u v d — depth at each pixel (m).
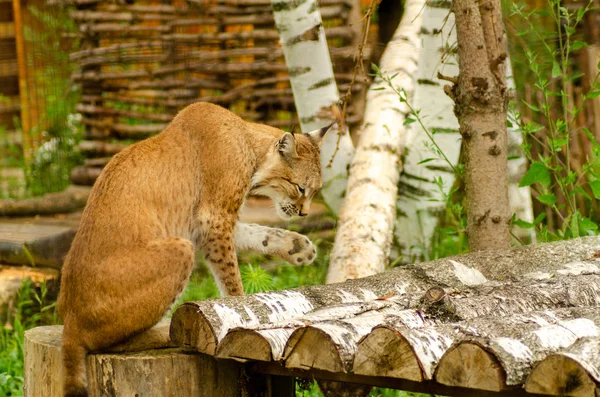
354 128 17.00
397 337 6.27
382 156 12.73
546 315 6.95
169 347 7.86
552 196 10.20
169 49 17.86
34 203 17.19
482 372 5.91
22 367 11.15
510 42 15.96
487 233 9.76
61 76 21.69
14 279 13.32
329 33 16.91
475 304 7.27
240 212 9.57
